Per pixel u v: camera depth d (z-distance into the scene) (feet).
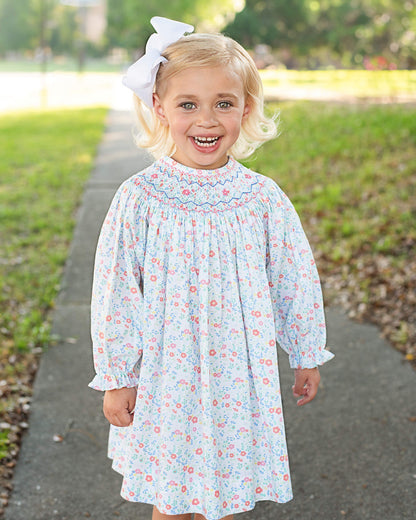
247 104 6.29
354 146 29.37
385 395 10.85
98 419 10.28
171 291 5.96
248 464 6.24
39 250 18.45
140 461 6.19
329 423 10.07
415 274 15.29
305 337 6.43
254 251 6.08
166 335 5.98
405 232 17.94
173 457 6.07
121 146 36.73
